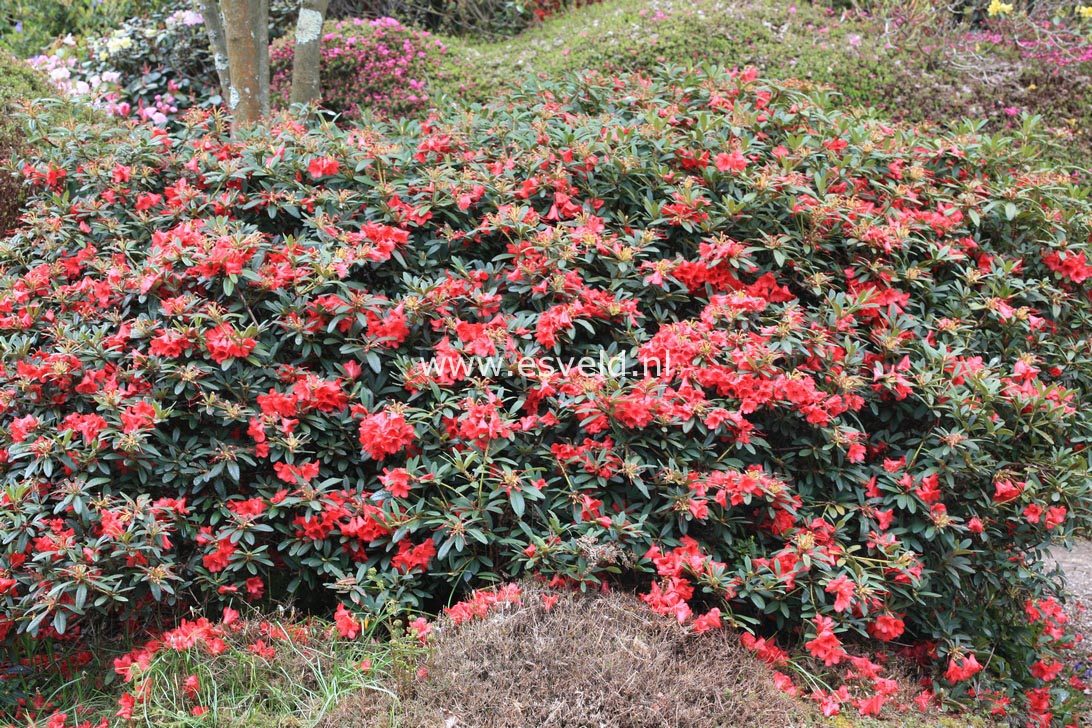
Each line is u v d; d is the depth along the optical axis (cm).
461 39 893
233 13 470
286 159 341
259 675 254
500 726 221
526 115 382
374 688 238
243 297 296
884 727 254
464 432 271
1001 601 322
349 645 263
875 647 289
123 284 303
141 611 280
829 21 751
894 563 273
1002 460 300
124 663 263
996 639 322
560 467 278
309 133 365
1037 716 302
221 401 278
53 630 282
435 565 278
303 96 543
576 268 313
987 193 362
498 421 271
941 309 332
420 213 320
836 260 344
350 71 713
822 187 337
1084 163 648
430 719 225
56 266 332
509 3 914
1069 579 420
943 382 295
